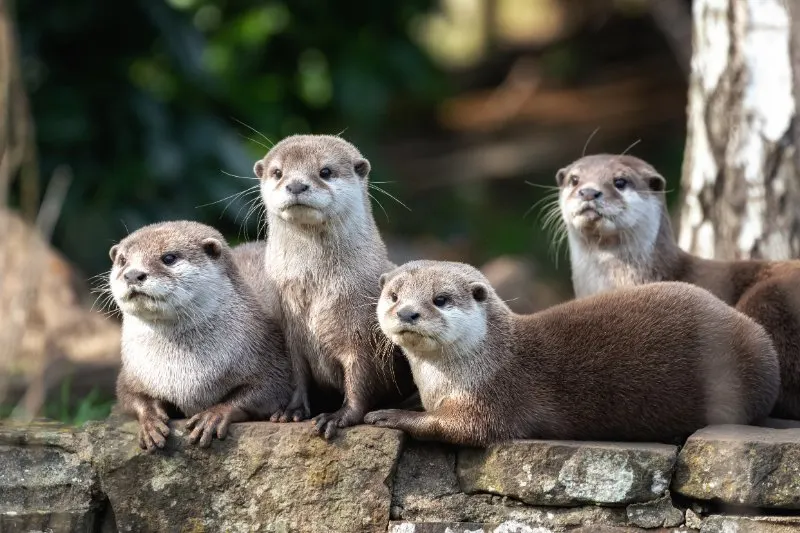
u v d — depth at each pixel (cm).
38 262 1155
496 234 2709
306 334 1035
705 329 987
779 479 892
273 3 2439
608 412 970
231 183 1933
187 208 1902
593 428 974
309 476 958
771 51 1295
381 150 3256
